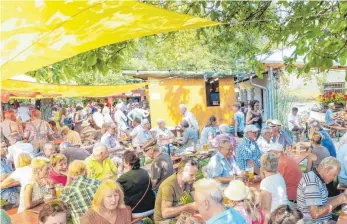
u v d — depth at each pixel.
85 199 4.17
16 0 1.85
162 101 12.72
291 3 4.10
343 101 13.32
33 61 2.74
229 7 4.65
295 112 11.42
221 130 8.60
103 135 9.76
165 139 9.70
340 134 13.22
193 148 8.55
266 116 11.86
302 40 4.11
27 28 2.19
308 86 13.43
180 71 12.41
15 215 4.48
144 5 2.04
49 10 2.01
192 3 4.33
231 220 2.89
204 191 2.98
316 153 6.24
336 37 4.05
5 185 5.35
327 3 3.96
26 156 5.36
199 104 12.94
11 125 9.48
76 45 2.67
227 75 12.89
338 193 4.45
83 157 6.90
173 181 4.31
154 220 4.40
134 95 23.47
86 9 2.06
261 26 4.91
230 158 5.67
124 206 3.74
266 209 3.95
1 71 2.69
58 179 5.32
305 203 4.06
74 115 16.70
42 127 9.91
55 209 3.11
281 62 9.45
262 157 4.22
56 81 4.93
